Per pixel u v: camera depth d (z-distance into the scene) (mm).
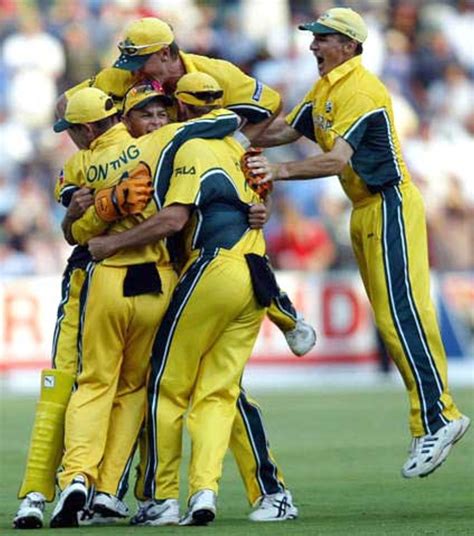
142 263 22219
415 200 24891
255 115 25422
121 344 22484
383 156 24609
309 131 25625
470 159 73750
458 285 62219
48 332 57938
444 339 61594
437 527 21484
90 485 22188
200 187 21953
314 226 67000
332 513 23734
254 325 22578
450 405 24422
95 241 22047
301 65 74688
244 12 76438
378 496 26078
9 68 71562
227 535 20734
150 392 22391
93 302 22203
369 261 24844
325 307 60281
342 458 32531
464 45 78375
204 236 22219
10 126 69812
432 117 75062
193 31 74625
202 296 22000
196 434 22016
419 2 78812
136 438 23062
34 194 67250
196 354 22250
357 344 60469
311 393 52062
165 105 22859
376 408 45625
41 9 73938
